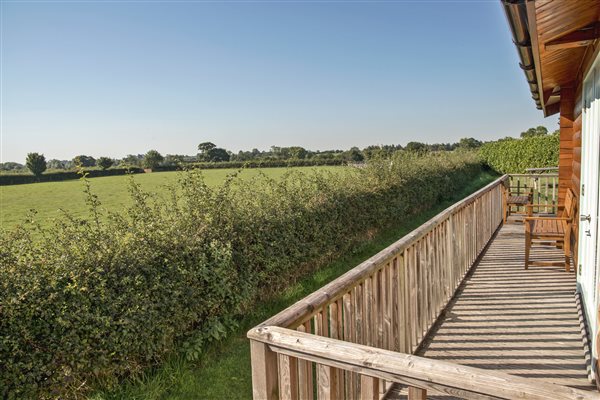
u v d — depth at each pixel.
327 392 1.64
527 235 5.48
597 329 2.50
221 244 4.39
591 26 3.01
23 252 3.15
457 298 4.54
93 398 3.06
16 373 2.74
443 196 14.63
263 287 5.22
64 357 2.97
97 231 3.68
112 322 3.18
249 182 6.29
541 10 2.31
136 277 3.40
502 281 5.07
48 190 23.36
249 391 3.32
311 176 7.42
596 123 3.20
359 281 2.32
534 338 3.45
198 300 3.96
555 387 1.06
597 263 2.68
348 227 7.57
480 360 3.11
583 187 4.14
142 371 3.41
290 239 5.73
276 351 1.61
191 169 5.25
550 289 4.67
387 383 2.72
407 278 3.21
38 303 2.90
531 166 22.23
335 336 2.11
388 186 9.70
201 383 3.46
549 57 3.85
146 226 3.96
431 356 3.21
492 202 7.93
